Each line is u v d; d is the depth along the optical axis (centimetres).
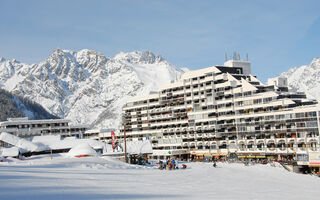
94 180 4103
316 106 12262
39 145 16088
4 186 2992
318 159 10425
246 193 3691
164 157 16938
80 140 17175
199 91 17162
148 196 2953
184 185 4203
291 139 13000
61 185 3334
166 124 18912
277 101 13775
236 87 15888
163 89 19425
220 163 12194
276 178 7325
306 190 4591
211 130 16200
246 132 14688
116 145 14712
